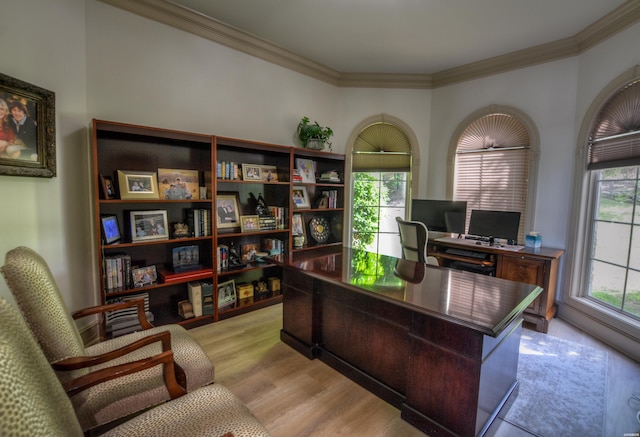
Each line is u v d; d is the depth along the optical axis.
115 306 1.78
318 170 4.19
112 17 2.51
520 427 1.73
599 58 2.90
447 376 1.56
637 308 2.60
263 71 3.51
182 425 1.13
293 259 2.58
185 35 2.91
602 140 2.89
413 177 4.28
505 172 3.71
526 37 3.17
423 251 2.96
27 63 2.02
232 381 2.09
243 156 3.39
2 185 1.89
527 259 3.03
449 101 4.07
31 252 1.35
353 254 2.82
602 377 2.21
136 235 2.56
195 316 2.88
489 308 1.51
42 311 1.24
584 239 3.12
